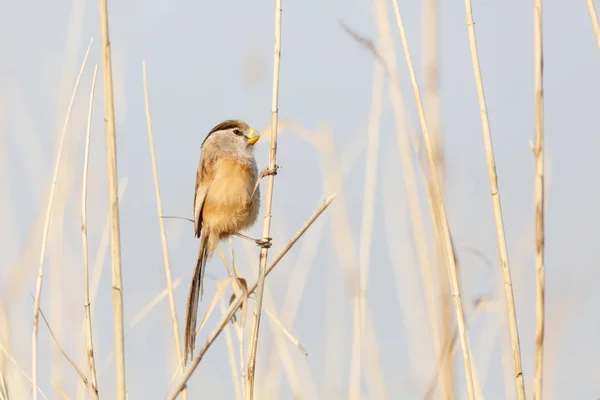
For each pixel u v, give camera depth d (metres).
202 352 7.66
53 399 9.82
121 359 7.52
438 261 9.03
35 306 7.75
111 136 7.54
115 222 7.54
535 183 7.89
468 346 8.12
